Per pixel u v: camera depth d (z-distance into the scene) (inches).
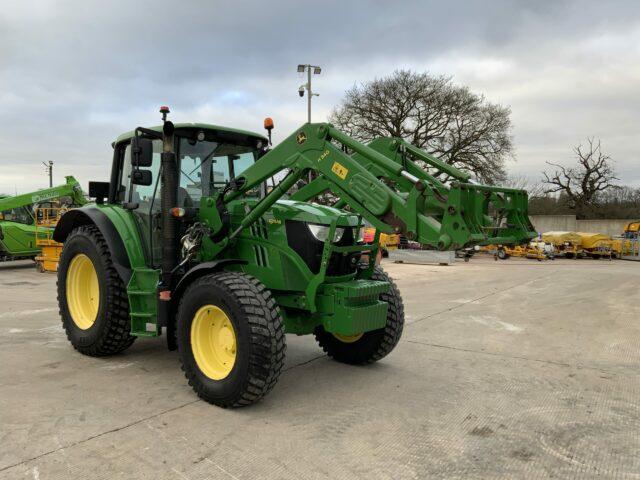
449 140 1268.5
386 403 159.5
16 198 536.4
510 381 184.4
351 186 158.6
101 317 196.9
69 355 209.6
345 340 202.2
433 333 264.1
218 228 173.3
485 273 605.9
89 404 154.3
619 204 1780.3
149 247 195.6
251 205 184.1
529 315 319.0
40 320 282.7
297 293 169.6
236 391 147.3
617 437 136.6
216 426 139.3
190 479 111.1
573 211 1793.8
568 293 426.0
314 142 166.6
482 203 143.9
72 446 125.6
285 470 115.8
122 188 219.5
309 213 168.1
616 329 278.2
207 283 155.9
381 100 1270.9
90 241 203.0
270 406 155.3
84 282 217.5
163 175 178.2
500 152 1273.4
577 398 167.0
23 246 554.9
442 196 155.6
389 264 725.3
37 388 168.2
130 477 111.4
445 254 735.1
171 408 152.1
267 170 176.1
